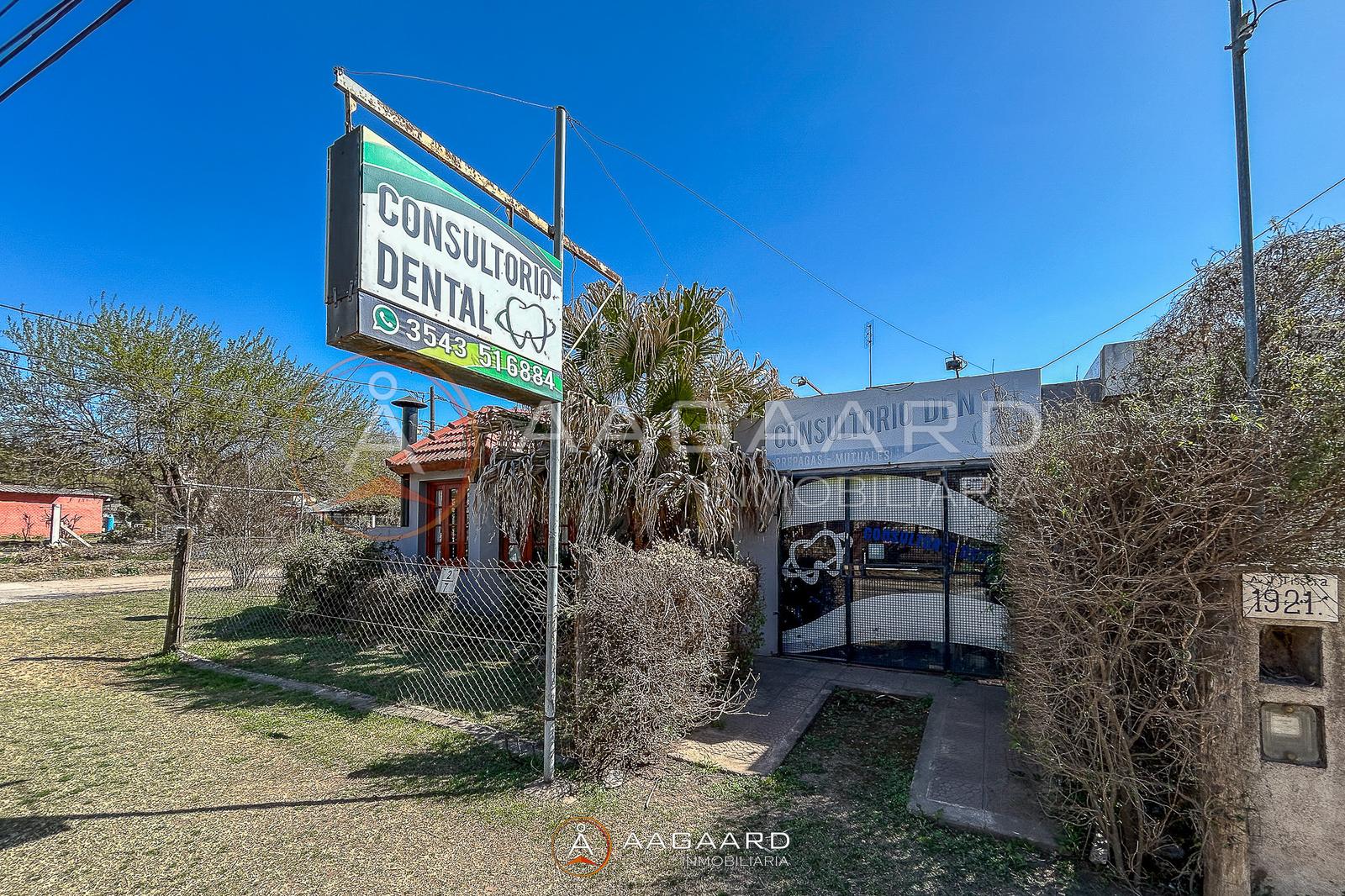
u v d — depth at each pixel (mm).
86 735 4566
